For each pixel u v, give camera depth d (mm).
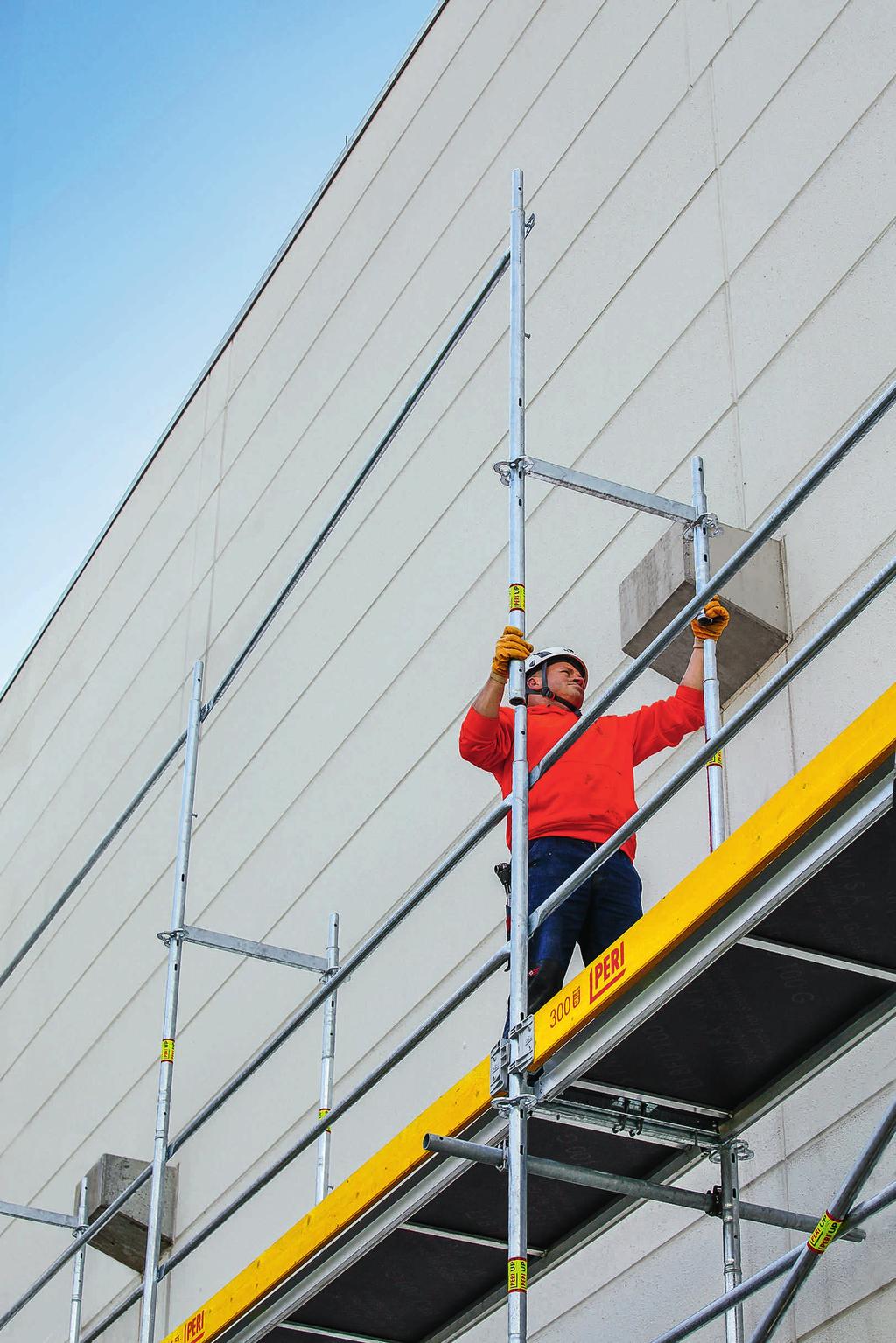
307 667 12203
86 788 15391
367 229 13133
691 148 9633
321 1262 6863
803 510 8008
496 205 11422
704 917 5203
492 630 10211
